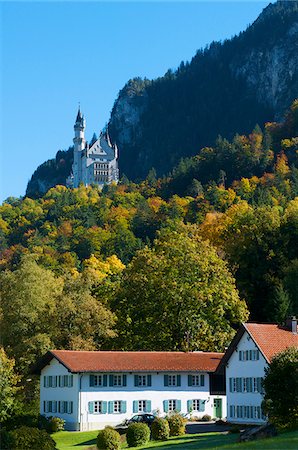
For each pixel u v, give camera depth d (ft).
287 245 451.94
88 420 285.64
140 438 231.71
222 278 366.63
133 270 376.07
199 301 352.49
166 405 299.17
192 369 303.07
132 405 293.84
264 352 266.98
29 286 341.00
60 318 340.39
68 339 337.11
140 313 360.28
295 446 164.35
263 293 433.48
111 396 290.76
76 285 362.53
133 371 292.61
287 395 206.49
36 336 327.06
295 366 208.13
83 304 342.23
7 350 330.54
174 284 354.54
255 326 278.46
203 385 307.17
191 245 373.40
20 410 294.05
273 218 463.42
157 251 382.42
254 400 270.87
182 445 215.51
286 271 422.00
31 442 180.96
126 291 366.02
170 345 352.08
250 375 274.16
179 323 352.49
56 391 299.17
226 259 449.06
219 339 352.69
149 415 281.74
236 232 482.28
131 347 352.90
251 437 207.00
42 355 319.68
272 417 209.97
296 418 205.98
